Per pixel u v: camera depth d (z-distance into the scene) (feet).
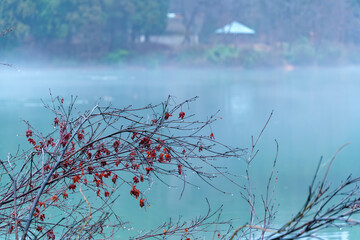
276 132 122.62
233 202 42.27
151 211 38.04
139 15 334.65
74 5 306.14
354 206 12.06
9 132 95.04
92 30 315.37
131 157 13.97
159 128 14.14
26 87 243.81
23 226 15.51
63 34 293.43
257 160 74.79
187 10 352.28
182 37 354.74
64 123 14.55
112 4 327.06
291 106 198.39
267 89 267.59
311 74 338.54
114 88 258.37
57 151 14.71
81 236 15.07
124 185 41.96
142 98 215.72
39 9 259.80
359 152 84.53
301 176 62.08
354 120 151.33
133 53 339.98
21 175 15.62
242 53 349.41
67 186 14.67
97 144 14.38
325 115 168.25
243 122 134.92
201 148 14.08
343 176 62.54
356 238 27.76
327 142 103.40
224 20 347.36
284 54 358.02
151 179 13.94
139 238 16.19
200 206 40.78
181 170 13.97
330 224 11.69
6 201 14.57
